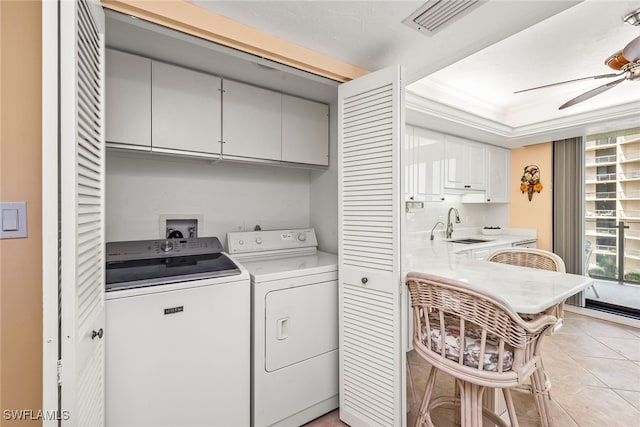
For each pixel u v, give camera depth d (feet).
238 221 7.59
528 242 12.71
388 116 5.03
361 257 5.48
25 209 3.15
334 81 5.92
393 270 4.97
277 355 5.41
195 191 6.99
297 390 5.66
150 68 5.50
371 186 5.31
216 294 4.84
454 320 4.87
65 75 2.43
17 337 3.13
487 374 3.86
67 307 2.47
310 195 8.82
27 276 3.17
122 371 4.12
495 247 11.50
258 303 5.20
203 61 5.76
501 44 7.20
